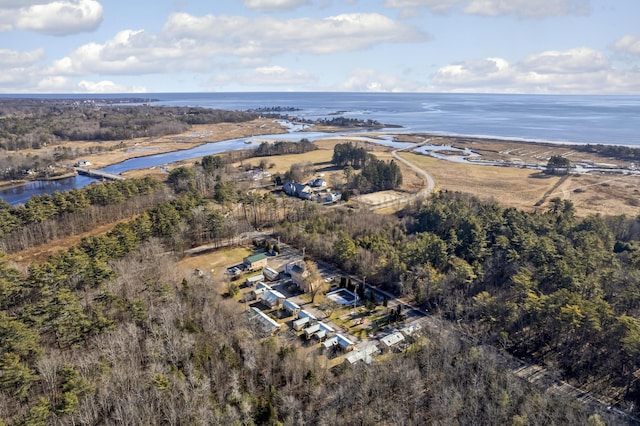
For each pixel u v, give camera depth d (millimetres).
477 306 86438
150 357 68875
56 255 104250
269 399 62719
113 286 86750
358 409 63500
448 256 107188
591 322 72062
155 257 106625
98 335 72688
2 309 82188
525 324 84312
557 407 60594
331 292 101125
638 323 70875
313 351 79188
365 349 77500
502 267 102812
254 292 98688
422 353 72562
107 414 59688
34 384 64562
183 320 80250
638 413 63281
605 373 72375
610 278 88625
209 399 61094
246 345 72812
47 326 73062
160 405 60906
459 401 61188
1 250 107250
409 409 62938
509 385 64375
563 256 99188
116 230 109750
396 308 94625
